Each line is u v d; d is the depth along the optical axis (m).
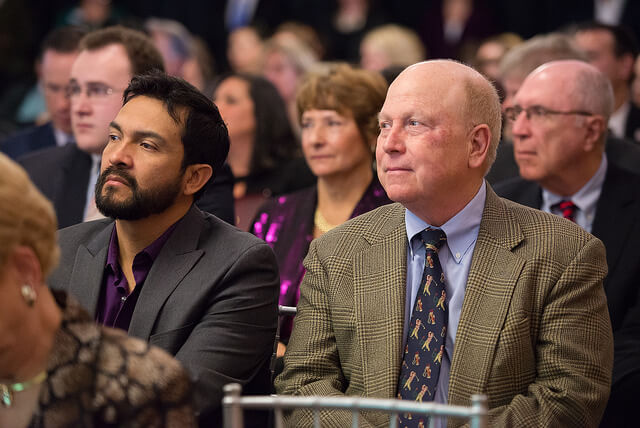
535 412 5.30
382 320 5.67
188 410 3.96
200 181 6.04
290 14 21.05
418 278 5.80
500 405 5.38
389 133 5.64
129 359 3.93
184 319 5.76
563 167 7.82
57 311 3.96
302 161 10.39
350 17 20.33
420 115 5.57
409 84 5.66
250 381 5.93
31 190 3.75
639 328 7.32
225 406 4.10
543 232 5.71
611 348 5.65
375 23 20.08
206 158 6.02
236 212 10.20
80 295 5.97
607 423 7.27
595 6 18.80
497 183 8.59
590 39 11.92
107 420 3.87
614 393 7.23
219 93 10.41
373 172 8.20
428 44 20.02
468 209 5.77
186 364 5.64
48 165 8.86
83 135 8.23
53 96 10.48
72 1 20.67
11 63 18.89
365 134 8.00
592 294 5.60
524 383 5.46
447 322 5.63
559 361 5.43
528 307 5.50
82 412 3.87
